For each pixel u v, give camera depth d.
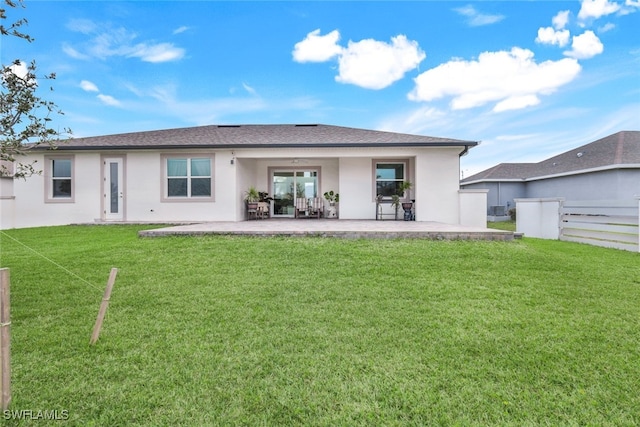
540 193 20.12
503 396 2.24
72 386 2.34
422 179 12.09
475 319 3.50
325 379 2.44
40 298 4.09
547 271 5.30
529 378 2.44
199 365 2.62
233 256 6.17
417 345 2.95
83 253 6.44
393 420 2.03
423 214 12.08
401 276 5.04
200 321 3.46
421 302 4.01
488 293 4.31
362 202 13.30
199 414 2.07
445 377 2.46
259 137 13.42
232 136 13.70
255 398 2.22
